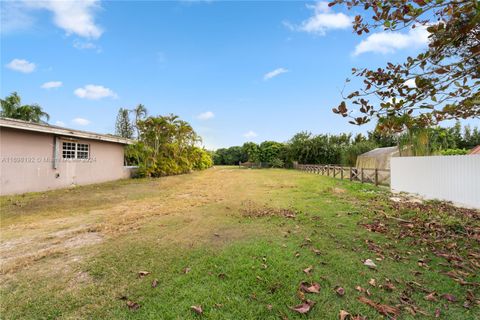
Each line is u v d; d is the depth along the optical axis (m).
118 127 24.11
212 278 2.43
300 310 1.89
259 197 7.35
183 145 18.70
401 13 1.94
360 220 4.52
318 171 17.97
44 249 3.33
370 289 2.20
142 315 1.90
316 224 4.29
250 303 2.02
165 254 3.05
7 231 4.17
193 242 3.47
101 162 12.10
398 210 5.27
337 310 1.91
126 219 4.88
